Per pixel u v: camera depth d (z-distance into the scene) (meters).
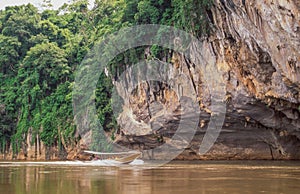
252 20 19.97
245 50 22.83
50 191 10.17
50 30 56.25
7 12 56.38
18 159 47.81
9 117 50.28
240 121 28.48
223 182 12.52
